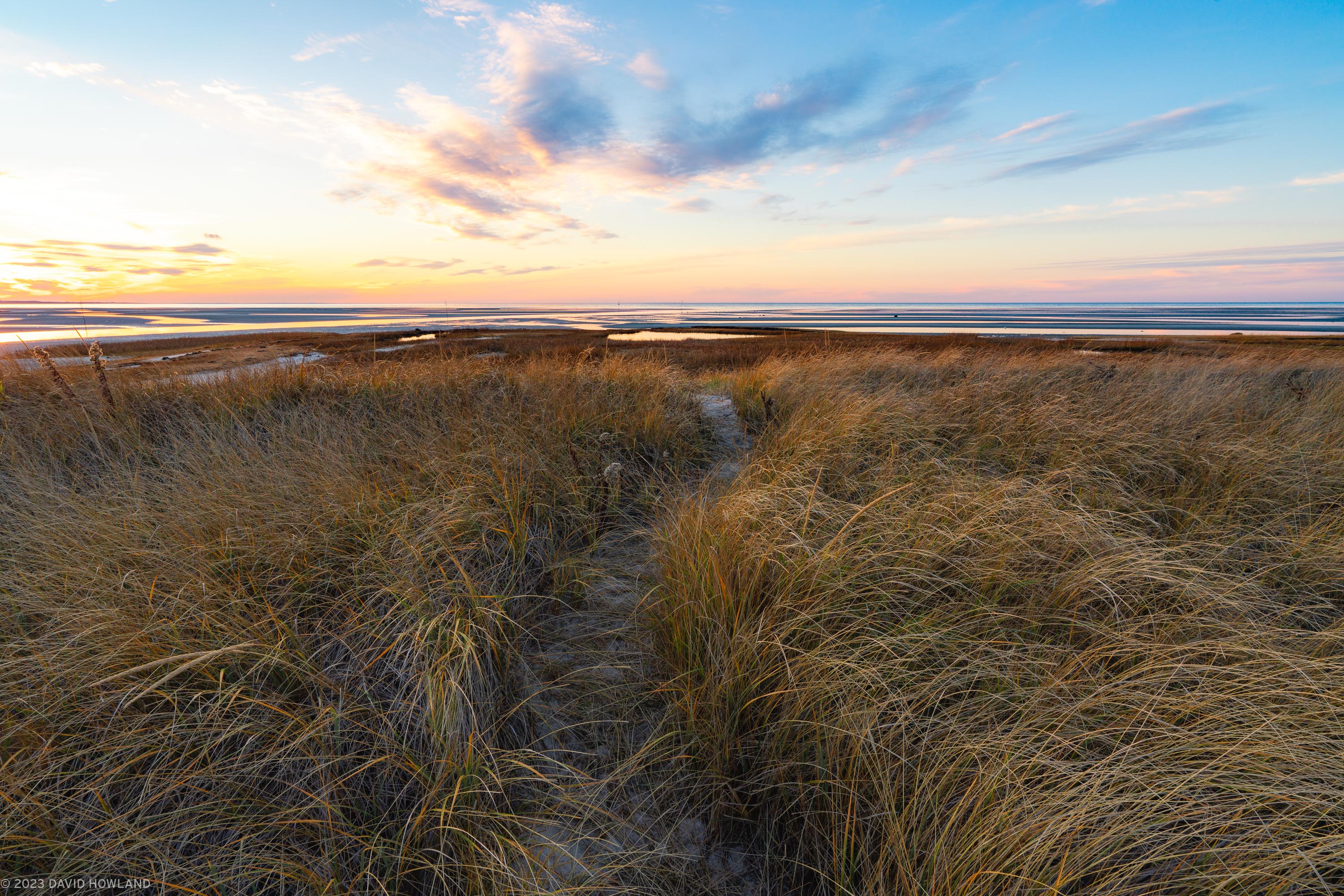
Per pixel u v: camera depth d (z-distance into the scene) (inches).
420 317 7121.1
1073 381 282.8
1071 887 56.4
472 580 101.6
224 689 74.9
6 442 155.4
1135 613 91.4
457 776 71.9
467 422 178.7
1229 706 68.8
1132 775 60.7
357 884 62.9
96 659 76.2
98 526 108.0
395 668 83.8
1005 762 61.9
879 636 83.1
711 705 80.2
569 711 91.2
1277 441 172.2
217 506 116.3
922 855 61.2
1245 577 102.9
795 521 118.1
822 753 70.9
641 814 76.0
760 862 70.8
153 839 60.7
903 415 198.5
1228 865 54.5
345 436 161.9
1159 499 143.6
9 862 59.4
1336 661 74.4
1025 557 104.3
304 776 70.1
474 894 63.4
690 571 100.4
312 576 101.6
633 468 182.1
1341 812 57.7
